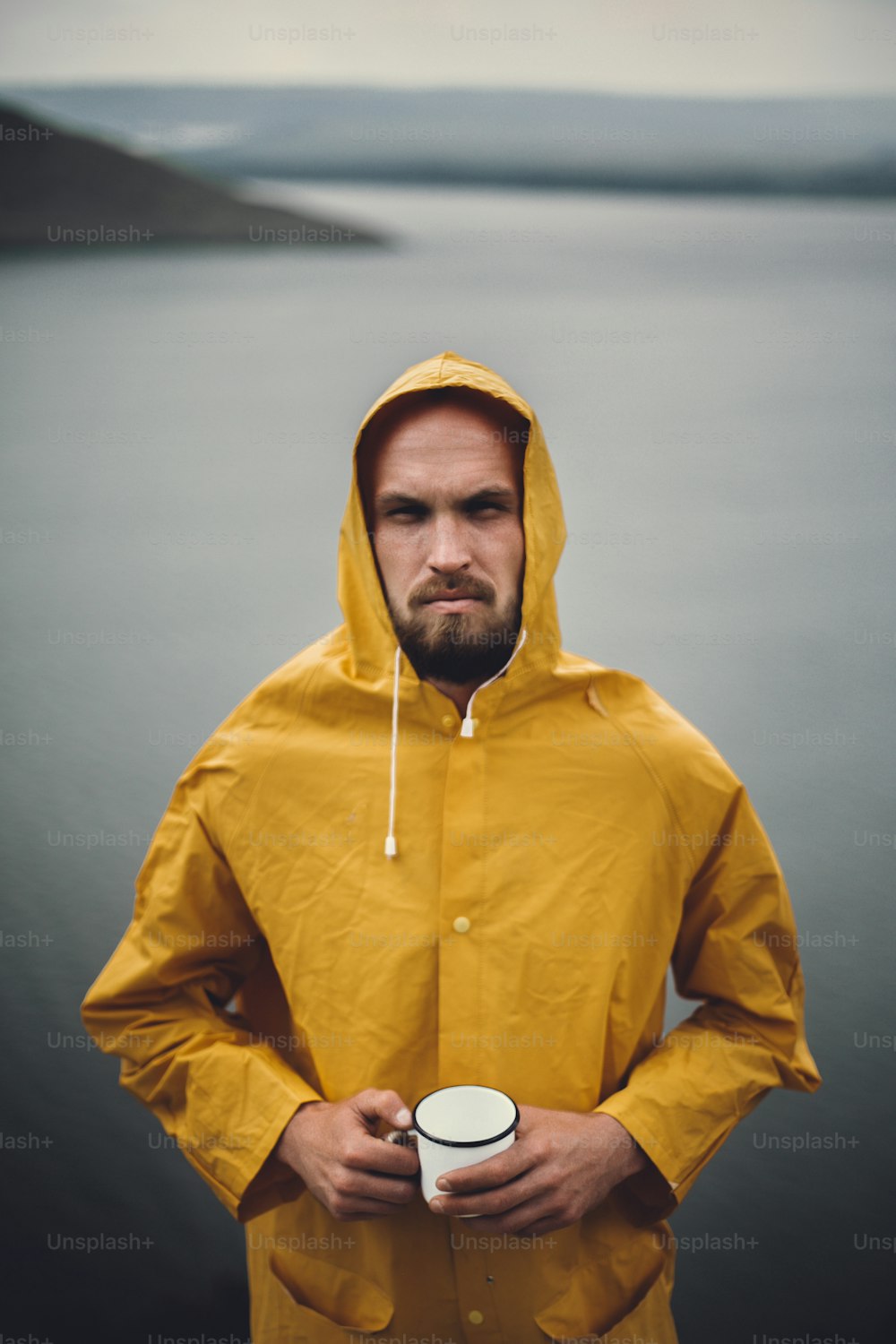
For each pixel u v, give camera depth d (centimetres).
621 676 102
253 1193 93
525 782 95
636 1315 98
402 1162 81
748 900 98
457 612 92
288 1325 98
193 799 101
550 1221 82
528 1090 90
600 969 92
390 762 96
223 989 105
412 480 92
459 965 91
